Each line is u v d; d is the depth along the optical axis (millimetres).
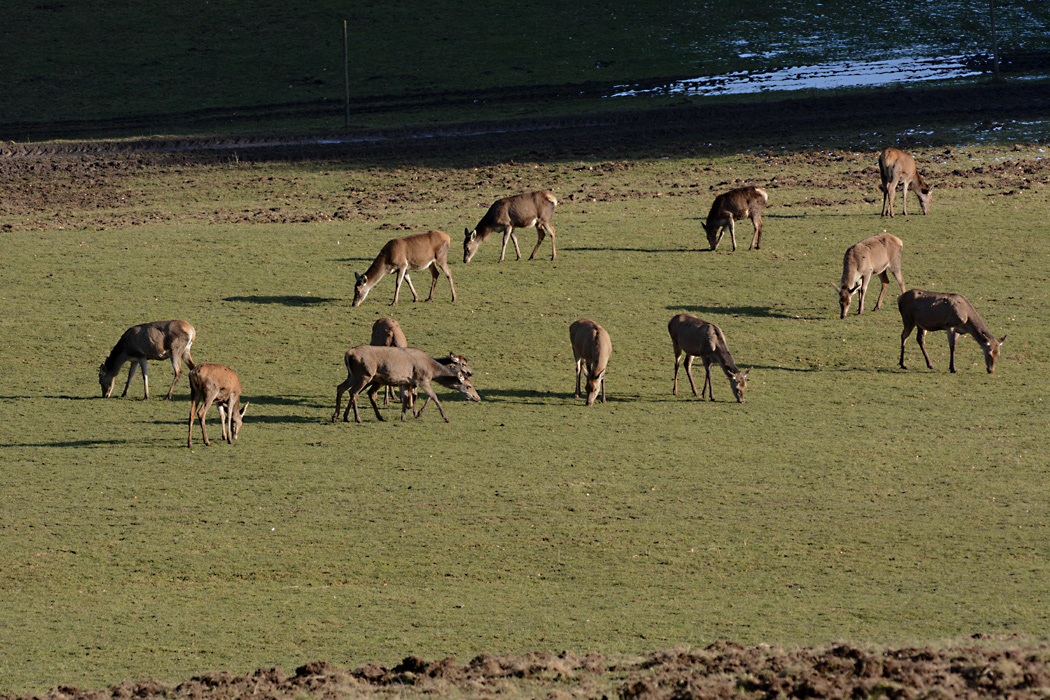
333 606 44312
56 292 104438
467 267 112312
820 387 79312
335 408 74938
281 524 53750
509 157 175750
